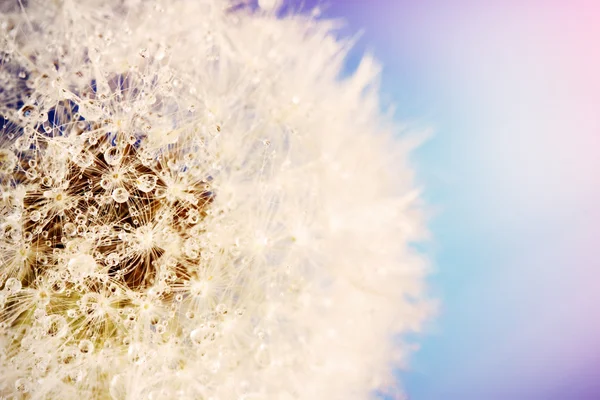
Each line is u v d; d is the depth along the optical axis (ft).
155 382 0.24
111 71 0.24
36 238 0.24
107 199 0.24
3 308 0.24
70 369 0.24
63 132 0.24
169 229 0.24
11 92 0.24
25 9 0.24
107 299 0.24
